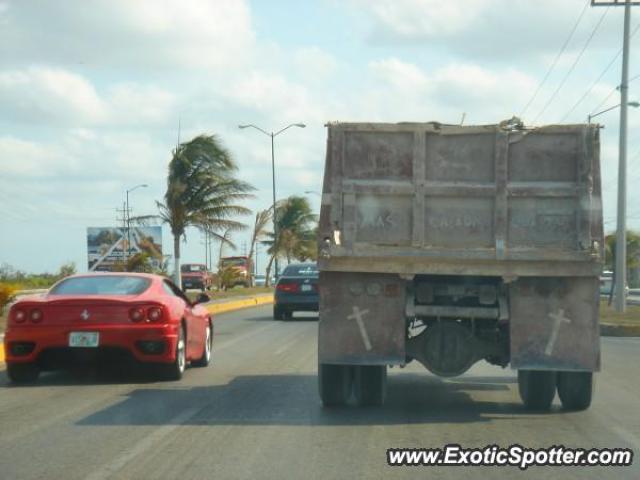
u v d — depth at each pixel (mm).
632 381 15141
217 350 20234
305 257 81688
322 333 11102
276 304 31391
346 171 10977
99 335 13961
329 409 11859
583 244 10695
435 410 11844
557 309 10875
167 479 8094
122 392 13469
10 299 29797
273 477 8156
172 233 44406
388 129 10922
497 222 10812
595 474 8477
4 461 8781
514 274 10812
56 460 8820
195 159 43375
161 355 14250
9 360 14148
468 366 11391
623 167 35562
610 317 31953
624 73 36062
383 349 11055
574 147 10805
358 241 10953
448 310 11109
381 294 11070
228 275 62469
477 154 10898
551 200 10828
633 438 10000
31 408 11945
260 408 11914
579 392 11617
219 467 8531
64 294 14539
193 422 10852
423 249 10852
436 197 10930
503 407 12148
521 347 10891
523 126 10797
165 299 14711
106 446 9461
